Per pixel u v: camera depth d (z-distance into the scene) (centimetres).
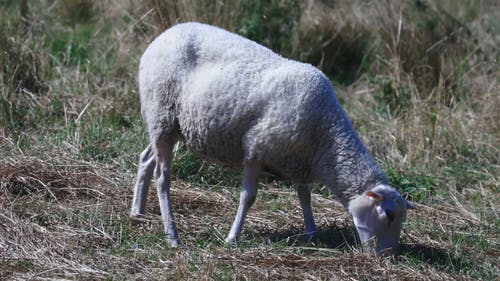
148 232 2047
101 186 2302
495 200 2572
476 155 2873
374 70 3512
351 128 1961
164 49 1980
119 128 2742
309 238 2066
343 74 3525
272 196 2455
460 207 2481
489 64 3491
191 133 1980
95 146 2527
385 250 1917
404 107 3138
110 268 1800
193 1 3262
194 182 2473
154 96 1994
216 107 1916
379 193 1894
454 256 2070
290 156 1952
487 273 1980
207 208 2291
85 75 3055
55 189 2239
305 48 3491
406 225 2289
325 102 1931
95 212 2109
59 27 3572
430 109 3048
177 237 1997
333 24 3584
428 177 2673
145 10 3328
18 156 2367
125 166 2448
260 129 1897
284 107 1886
